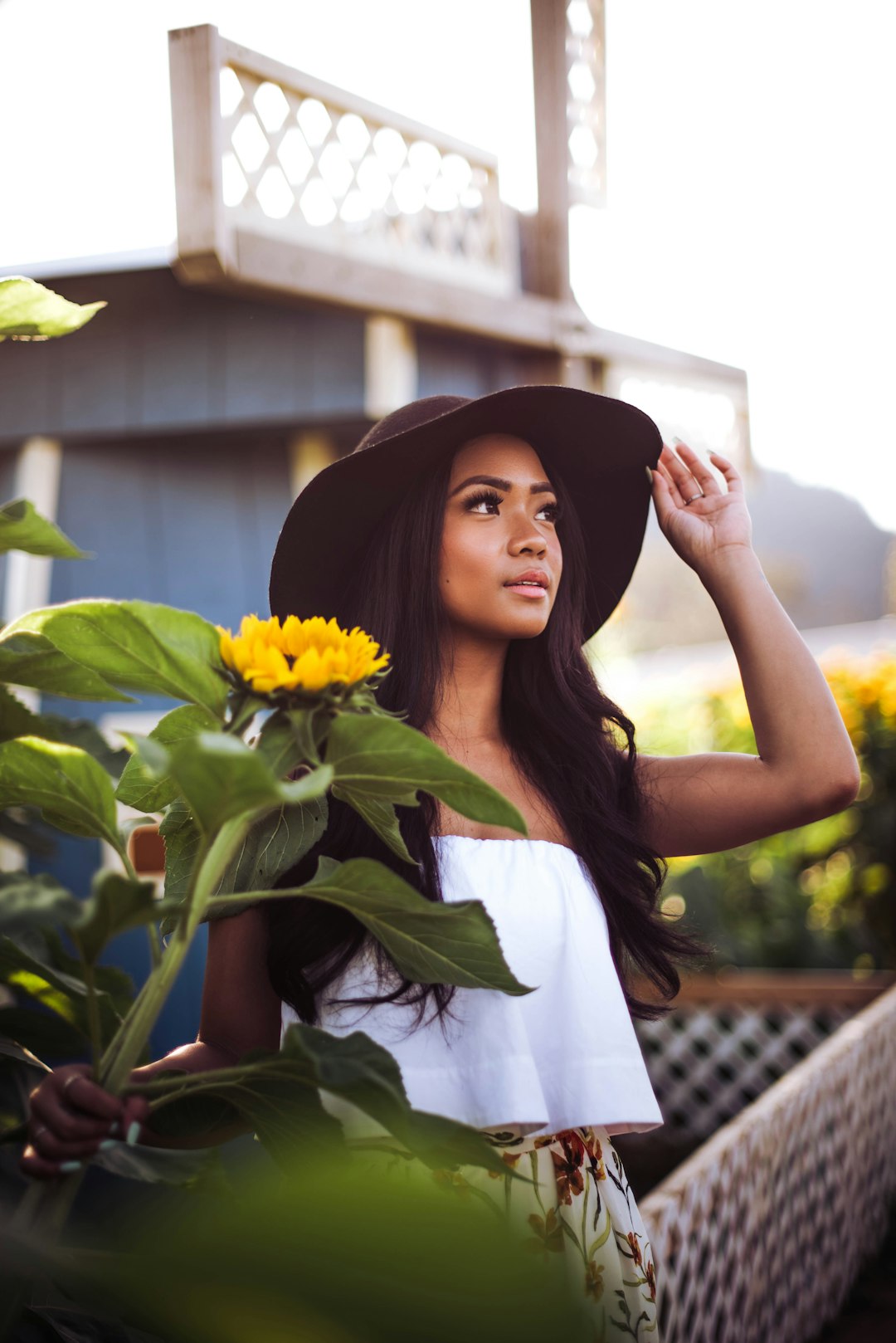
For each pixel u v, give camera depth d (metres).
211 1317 0.60
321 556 1.47
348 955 1.15
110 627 0.74
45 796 0.77
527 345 4.16
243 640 0.75
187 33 2.91
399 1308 0.56
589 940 1.23
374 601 1.38
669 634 28.91
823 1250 3.05
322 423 3.66
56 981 0.84
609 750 1.45
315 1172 0.59
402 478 1.38
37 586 3.67
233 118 3.04
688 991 4.15
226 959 1.22
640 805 1.46
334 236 3.33
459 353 4.04
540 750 1.38
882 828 4.71
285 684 0.73
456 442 1.37
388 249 3.52
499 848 1.25
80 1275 0.63
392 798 0.80
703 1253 2.27
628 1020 1.22
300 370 3.61
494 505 1.35
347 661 0.75
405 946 0.81
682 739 5.52
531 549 1.33
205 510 3.90
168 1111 0.83
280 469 4.00
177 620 0.73
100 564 3.73
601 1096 1.15
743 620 1.46
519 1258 0.56
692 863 4.74
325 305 3.33
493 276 3.98
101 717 3.56
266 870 0.93
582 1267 1.13
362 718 0.72
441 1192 0.59
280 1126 0.78
